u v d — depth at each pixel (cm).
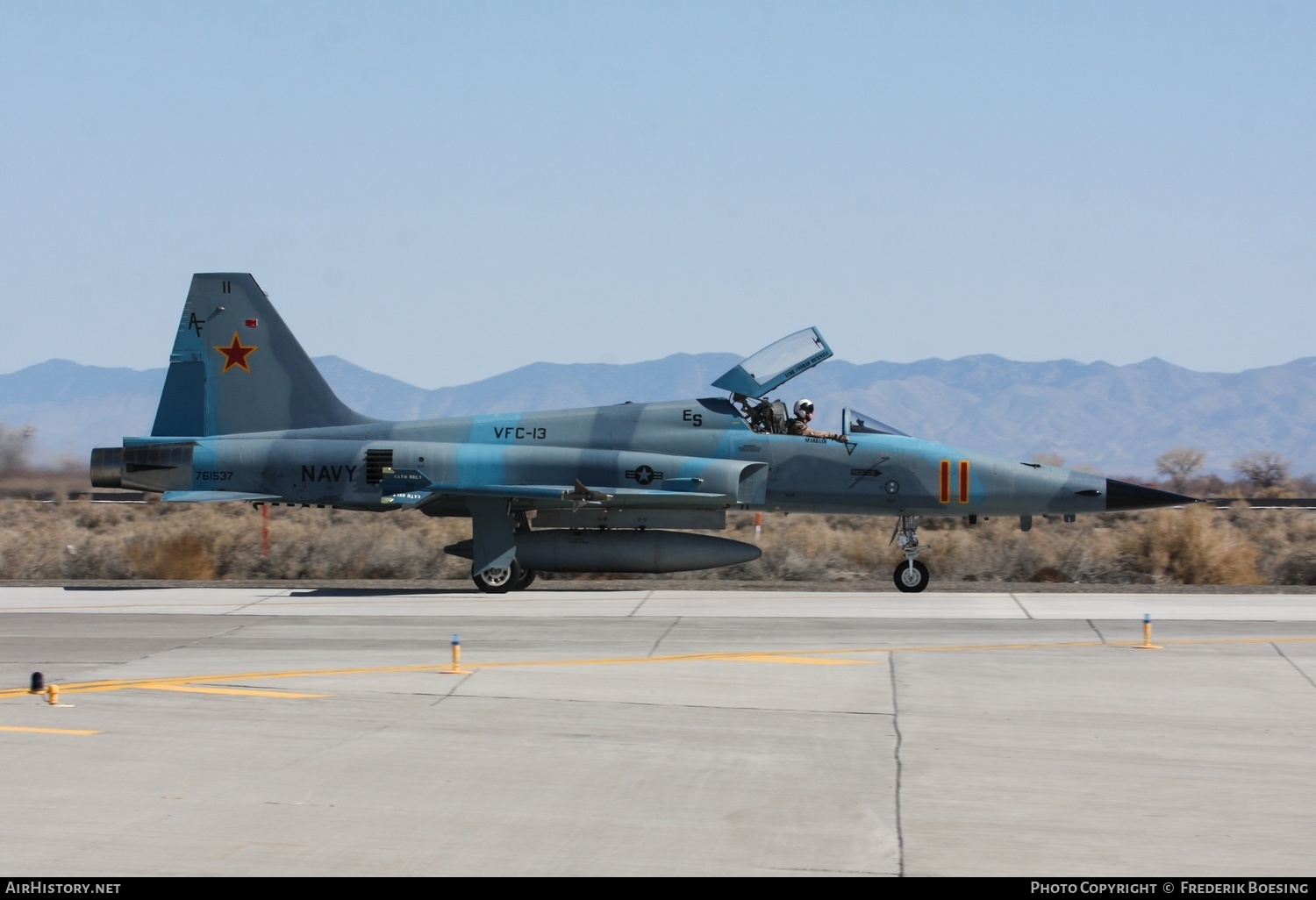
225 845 1959
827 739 2617
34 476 9794
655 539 5381
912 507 5375
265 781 2298
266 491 5459
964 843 1980
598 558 5341
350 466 5403
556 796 2219
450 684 3164
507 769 2380
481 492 5234
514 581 5381
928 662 3462
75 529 7962
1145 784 2305
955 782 2306
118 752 2489
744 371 5444
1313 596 5019
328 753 2489
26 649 3716
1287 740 2617
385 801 2181
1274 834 2031
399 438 5547
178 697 3003
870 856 1920
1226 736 2653
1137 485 5359
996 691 3083
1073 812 2134
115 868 1861
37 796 2197
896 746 2566
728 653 3625
